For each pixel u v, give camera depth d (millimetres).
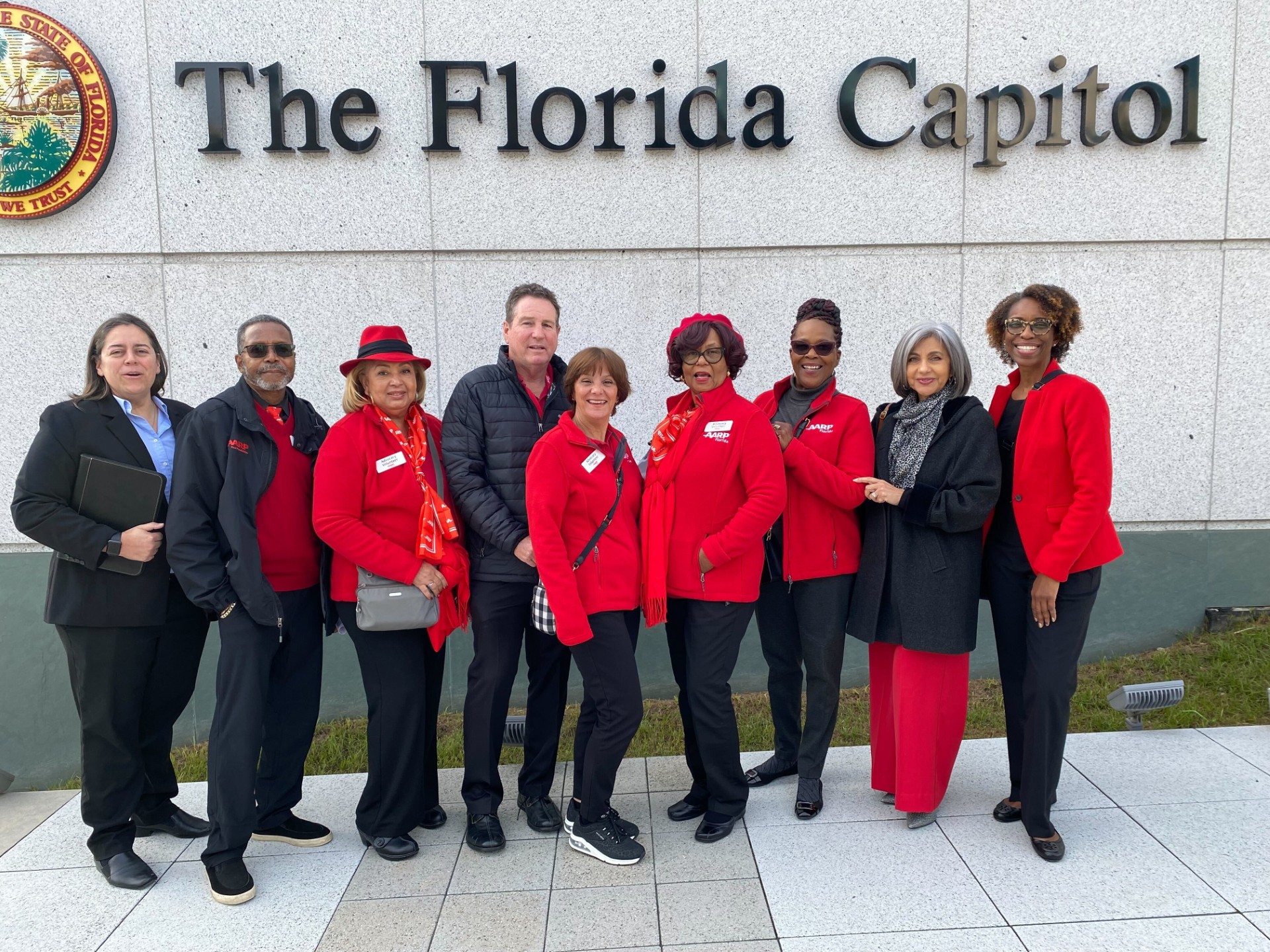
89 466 2596
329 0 4258
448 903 2576
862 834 2924
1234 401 4668
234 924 2496
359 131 4348
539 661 3066
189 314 4406
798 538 3000
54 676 4359
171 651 2854
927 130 4383
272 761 2920
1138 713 3721
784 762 3359
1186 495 4715
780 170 4461
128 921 2525
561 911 2520
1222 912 2408
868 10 4375
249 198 4359
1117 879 2592
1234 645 4441
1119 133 4441
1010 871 2656
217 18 4246
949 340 2816
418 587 2676
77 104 4211
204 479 2600
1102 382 4645
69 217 4324
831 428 2961
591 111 4395
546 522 2611
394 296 4453
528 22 4320
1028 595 2797
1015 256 4551
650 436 4586
